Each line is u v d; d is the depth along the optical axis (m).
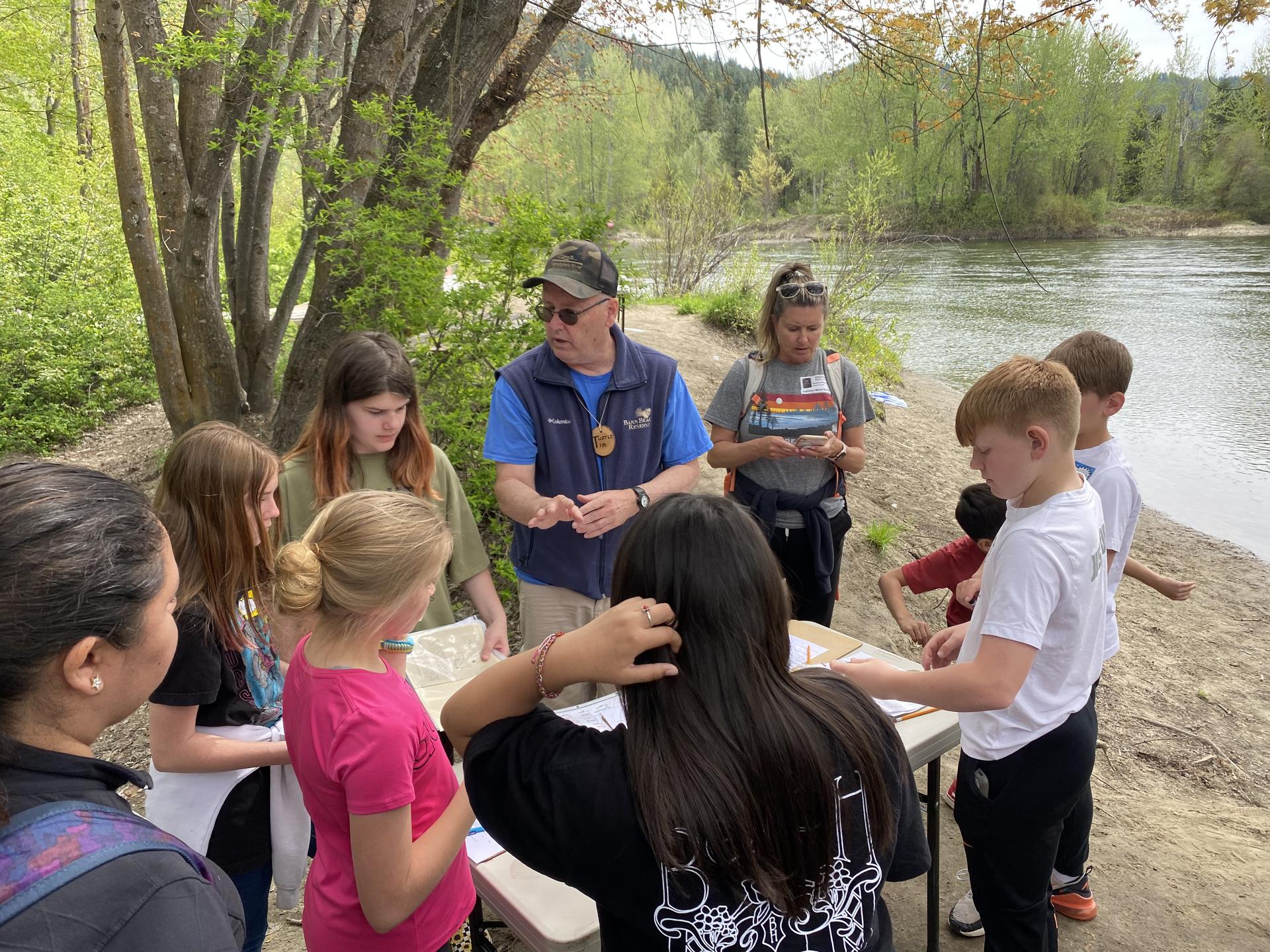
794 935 0.99
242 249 7.37
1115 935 2.63
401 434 2.59
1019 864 1.94
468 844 1.80
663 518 1.06
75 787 0.85
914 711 2.18
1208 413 11.15
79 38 15.17
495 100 5.91
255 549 1.77
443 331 4.38
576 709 2.19
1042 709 1.85
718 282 14.57
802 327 3.28
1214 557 7.14
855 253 12.21
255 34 5.11
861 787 1.04
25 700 0.84
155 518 0.96
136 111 13.85
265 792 1.83
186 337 6.32
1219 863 3.08
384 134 4.96
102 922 0.76
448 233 4.60
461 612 4.38
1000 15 5.15
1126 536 2.38
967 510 2.82
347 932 1.43
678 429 2.85
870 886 1.04
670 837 0.94
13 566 0.81
